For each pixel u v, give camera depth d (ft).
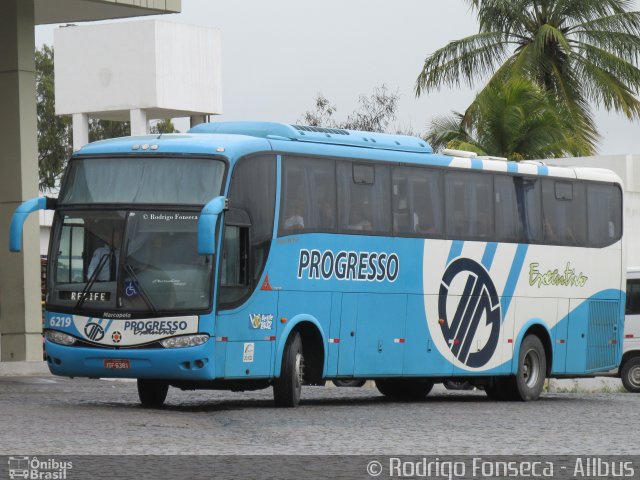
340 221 86.43
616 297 110.42
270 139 82.38
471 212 97.09
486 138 183.32
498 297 99.04
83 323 77.71
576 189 106.63
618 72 212.23
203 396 102.78
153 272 77.00
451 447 59.62
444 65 215.72
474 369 97.14
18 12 122.72
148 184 78.33
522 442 62.69
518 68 206.08
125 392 101.24
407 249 91.61
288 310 82.38
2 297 122.01
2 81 123.13
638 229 172.96
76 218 79.00
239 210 78.69
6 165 122.72
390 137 92.48
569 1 212.64
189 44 235.40
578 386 148.87
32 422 67.31
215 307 76.69
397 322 90.94
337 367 86.48
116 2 122.31
